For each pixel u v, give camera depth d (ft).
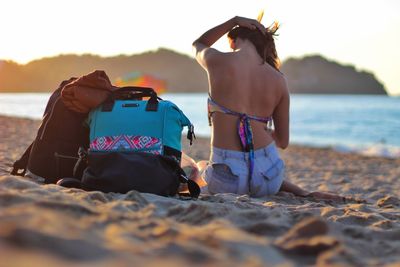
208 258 5.31
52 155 12.11
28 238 4.66
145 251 5.22
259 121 13.08
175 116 11.57
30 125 49.32
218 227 7.03
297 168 31.42
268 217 8.46
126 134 11.23
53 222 5.51
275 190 13.28
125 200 9.32
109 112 11.47
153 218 7.55
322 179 24.50
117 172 10.61
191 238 6.08
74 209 7.06
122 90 11.89
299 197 13.58
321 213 10.32
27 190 8.69
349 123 117.80
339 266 5.97
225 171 12.74
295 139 81.10
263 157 13.00
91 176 10.68
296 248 6.45
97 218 6.82
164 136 11.30
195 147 42.70
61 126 12.11
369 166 37.24
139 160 10.80
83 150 11.53
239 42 13.50
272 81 13.17
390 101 356.59
